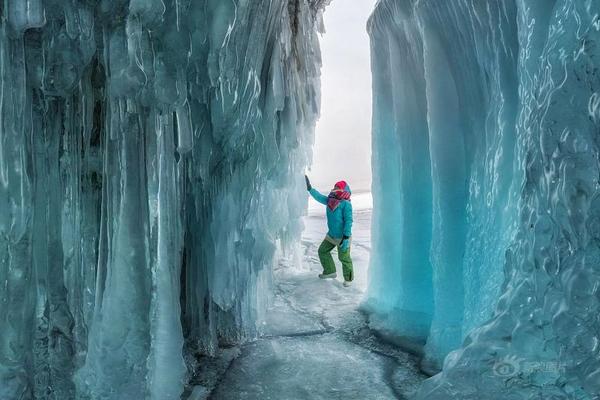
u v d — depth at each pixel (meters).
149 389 2.18
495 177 2.67
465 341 2.07
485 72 3.00
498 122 2.68
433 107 3.41
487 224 2.78
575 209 1.59
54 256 1.90
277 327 4.11
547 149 1.73
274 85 3.92
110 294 2.05
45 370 1.87
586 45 1.58
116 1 1.87
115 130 2.05
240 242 3.68
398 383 2.92
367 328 4.05
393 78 4.32
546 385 1.60
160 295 2.38
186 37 2.26
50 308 1.89
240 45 3.02
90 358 1.99
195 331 3.43
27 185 1.68
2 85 1.58
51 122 1.90
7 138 1.60
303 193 6.07
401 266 4.10
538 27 2.07
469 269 2.97
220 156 3.41
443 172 3.34
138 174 2.14
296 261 6.48
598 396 1.41
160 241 2.40
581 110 1.60
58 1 1.72
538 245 1.78
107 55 1.96
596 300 1.49
